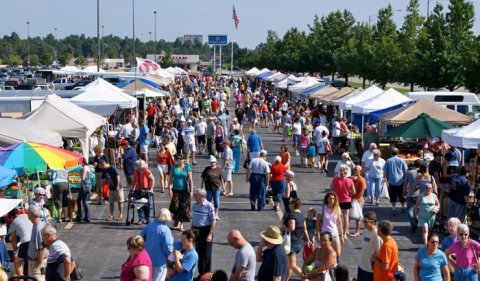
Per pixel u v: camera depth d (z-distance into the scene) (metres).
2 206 11.51
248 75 98.31
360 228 17.86
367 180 21.23
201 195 13.21
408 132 21.75
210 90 70.44
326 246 10.99
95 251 15.62
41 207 14.77
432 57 44.88
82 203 18.55
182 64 183.25
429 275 10.80
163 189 23.06
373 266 11.12
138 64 43.38
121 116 36.75
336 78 92.94
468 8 45.09
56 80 69.88
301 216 12.59
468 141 17.39
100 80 30.03
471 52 38.84
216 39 147.88
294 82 59.00
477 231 16.47
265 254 10.16
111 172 18.64
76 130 20.50
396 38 57.84
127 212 18.27
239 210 20.33
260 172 20.17
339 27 79.62
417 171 17.58
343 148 32.50
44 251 11.30
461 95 33.50
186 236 11.00
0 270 9.27
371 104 29.09
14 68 145.50
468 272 11.07
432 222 15.62
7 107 28.94
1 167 13.85
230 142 30.34
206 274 10.38
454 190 16.33
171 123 33.47
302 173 27.88
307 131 29.66
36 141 17.56
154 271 11.30
